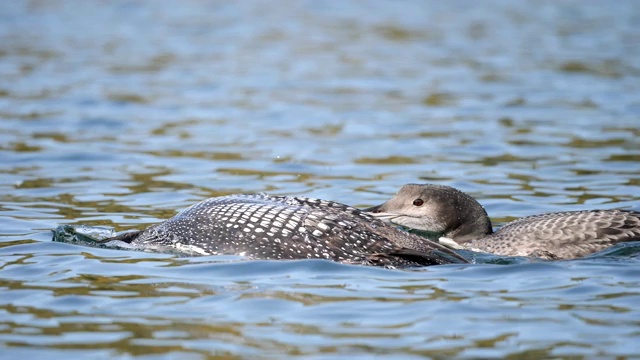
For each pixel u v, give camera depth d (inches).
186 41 1142.3
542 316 327.3
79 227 468.4
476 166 615.8
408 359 290.5
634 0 1481.3
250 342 304.8
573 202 526.9
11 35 1153.4
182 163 625.6
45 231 456.4
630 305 337.4
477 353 295.3
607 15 1339.8
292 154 651.5
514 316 327.6
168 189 560.1
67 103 807.7
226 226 409.1
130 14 1339.8
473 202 473.4
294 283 363.9
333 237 396.8
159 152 655.8
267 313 331.6
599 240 421.4
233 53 1069.1
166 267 387.9
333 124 746.2
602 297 347.3
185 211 431.8
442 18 1323.8
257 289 357.1
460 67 988.6
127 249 418.3
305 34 1199.6
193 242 409.7
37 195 538.9
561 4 1450.5
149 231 430.9
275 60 1031.6
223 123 749.9
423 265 391.5
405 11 1385.3
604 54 1044.5
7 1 1409.9
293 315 329.1
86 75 930.7
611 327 315.9
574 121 741.3
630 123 730.8
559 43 1123.3
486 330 314.7
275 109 800.3
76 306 340.8
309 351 296.7
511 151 654.5
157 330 316.2
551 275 376.8
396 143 683.4
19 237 443.5
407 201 480.4
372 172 604.4
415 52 1080.8
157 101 826.2
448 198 473.1
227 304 341.1
